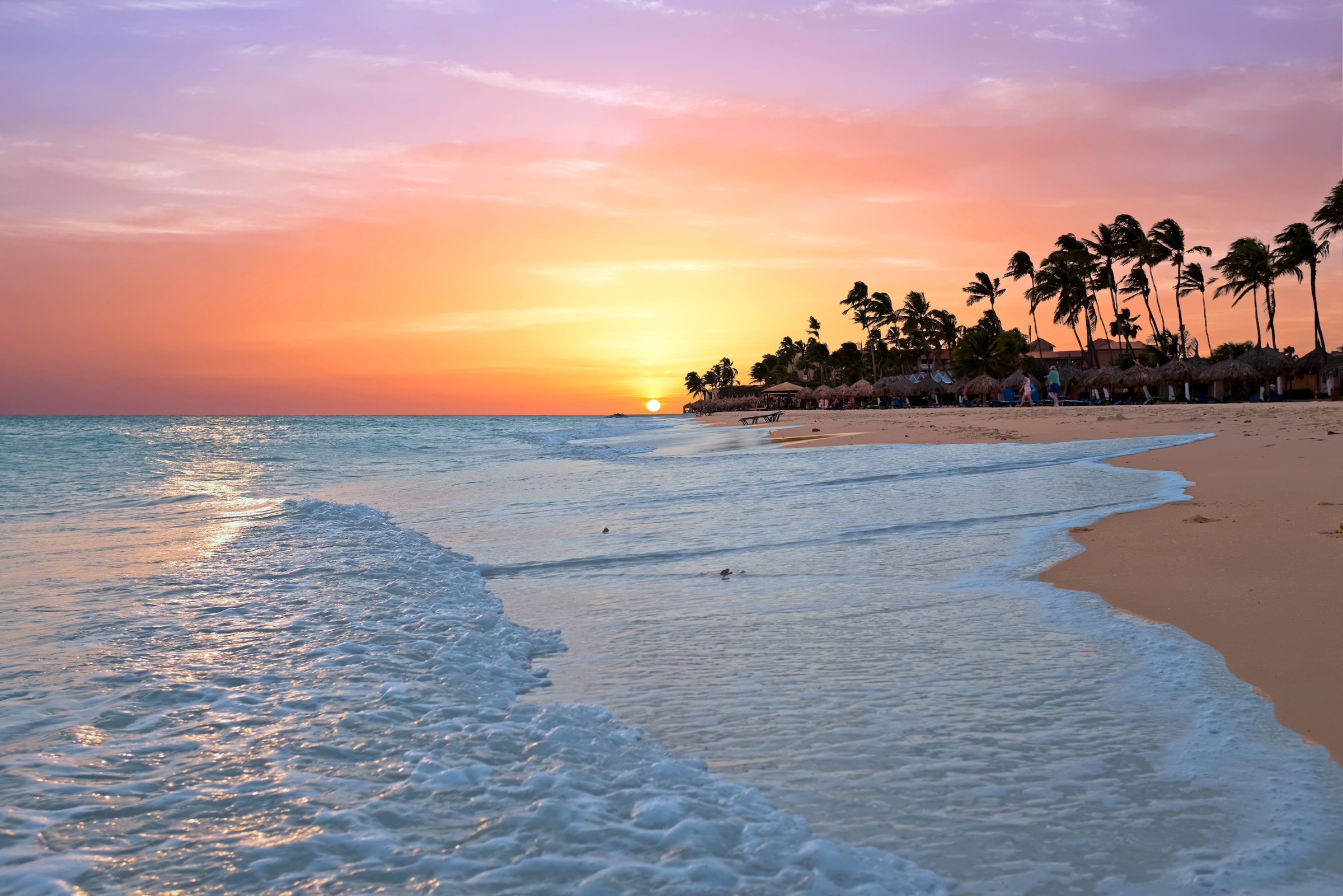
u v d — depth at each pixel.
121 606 7.50
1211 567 6.97
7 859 2.94
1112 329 88.06
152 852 3.00
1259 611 5.63
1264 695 4.28
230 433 71.50
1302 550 7.30
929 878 2.73
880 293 117.81
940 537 9.46
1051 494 12.27
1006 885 2.70
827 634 5.86
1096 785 3.39
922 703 4.41
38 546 11.41
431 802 3.37
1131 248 75.69
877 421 48.84
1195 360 62.84
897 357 133.62
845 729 4.10
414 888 2.70
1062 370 77.31
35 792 3.54
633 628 6.32
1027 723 4.08
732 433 48.62
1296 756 3.60
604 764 3.76
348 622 6.76
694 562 9.02
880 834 3.06
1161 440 20.80
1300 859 2.81
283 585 8.37
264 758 3.90
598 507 14.59
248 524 13.50
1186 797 3.27
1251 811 3.14
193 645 6.11
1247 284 65.31
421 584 8.30
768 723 4.23
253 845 3.03
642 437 57.16
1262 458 14.50
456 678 5.21
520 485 20.08
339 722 4.40
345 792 3.50
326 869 2.84
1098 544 8.30
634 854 2.90
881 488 14.54
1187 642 5.16
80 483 23.88
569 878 2.74
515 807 3.31
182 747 4.08
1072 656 5.09
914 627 5.92
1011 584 7.04
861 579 7.63
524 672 5.37
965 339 99.00
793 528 10.76
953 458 19.59
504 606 7.38
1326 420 24.58
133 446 45.97
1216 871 2.75
